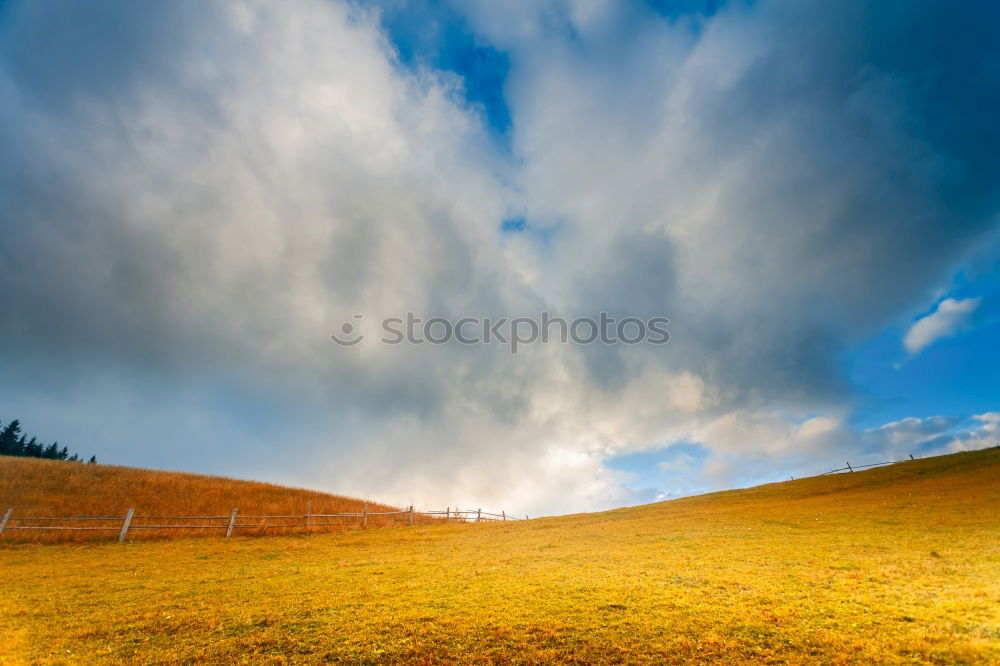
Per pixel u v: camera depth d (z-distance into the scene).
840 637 7.92
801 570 12.48
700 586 11.38
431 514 37.62
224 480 44.03
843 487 34.41
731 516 26.02
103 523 27.34
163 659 8.24
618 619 9.30
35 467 37.31
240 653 8.41
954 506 21.62
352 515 30.11
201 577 15.21
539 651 8.05
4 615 10.85
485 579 13.37
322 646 8.55
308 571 16.02
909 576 11.13
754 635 8.25
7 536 21.69
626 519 29.48
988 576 10.67
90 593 12.98
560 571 14.08
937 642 7.47
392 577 14.41
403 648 8.32
